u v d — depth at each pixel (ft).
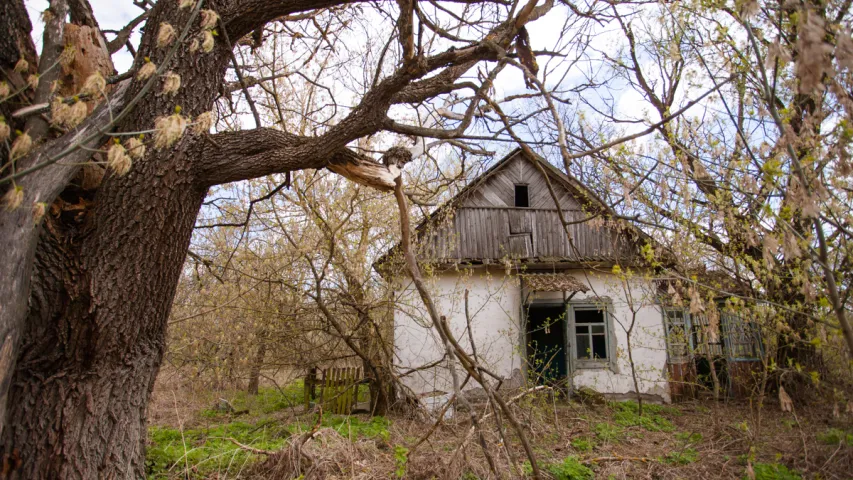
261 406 35.63
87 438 10.66
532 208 41.63
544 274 38.14
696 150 19.24
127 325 11.15
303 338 31.45
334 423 27.55
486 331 37.93
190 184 11.71
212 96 12.21
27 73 10.83
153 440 22.58
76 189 11.47
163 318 12.12
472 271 38.47
